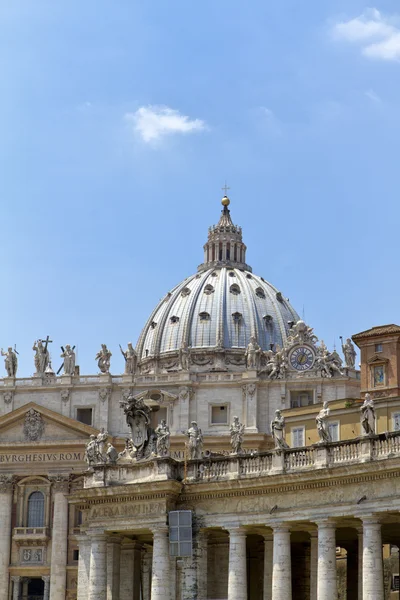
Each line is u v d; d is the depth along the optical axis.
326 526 85.12
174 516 90.62
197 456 95.62
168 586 90.44
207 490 91.12
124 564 97.94
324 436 87.44
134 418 96.50
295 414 133.00
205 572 91.31
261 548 99.81
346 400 128.25
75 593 198.25
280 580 86.75
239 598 88.50
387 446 83.50
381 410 111.31
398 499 81.25
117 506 93.88
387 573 119.19
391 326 139.62
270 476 87.62
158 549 91.06
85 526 97.00
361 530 87.69
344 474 83.94
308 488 86.44
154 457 93.50
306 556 100.19
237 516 89.75
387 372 137.62
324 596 83.88
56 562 199.62
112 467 95.38
